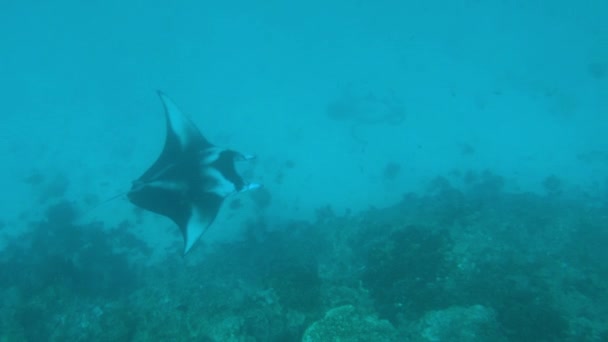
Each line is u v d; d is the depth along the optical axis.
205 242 15.96
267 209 17.78
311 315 8.44
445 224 11.25
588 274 9.38
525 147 21.67
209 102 28.94
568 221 12.22
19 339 9.48
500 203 14.28
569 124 23.17
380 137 22.55
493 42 33.41
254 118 25.92
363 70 31.50
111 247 15.09
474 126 23.33
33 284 11.20
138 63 38.38
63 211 17.39
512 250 9.92
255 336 8.36
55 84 35.81
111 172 21.44
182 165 6.19
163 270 13.97
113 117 28.36
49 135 26.44
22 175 21.89
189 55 38.78
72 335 9.94
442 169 20.25
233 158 6.09
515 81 27.66
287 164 20.73
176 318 9.16
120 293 12.57
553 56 30.28
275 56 36.38
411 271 8.78
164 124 26.39
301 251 13.09
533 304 7.62
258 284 10.87
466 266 9.07
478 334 6.93
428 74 29.61
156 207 6.04
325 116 25.22
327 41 38.09
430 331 7.13
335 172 20.27
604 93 25.30
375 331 6.56
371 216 14.83
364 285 9.09
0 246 16.62
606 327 7.48
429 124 23.62
